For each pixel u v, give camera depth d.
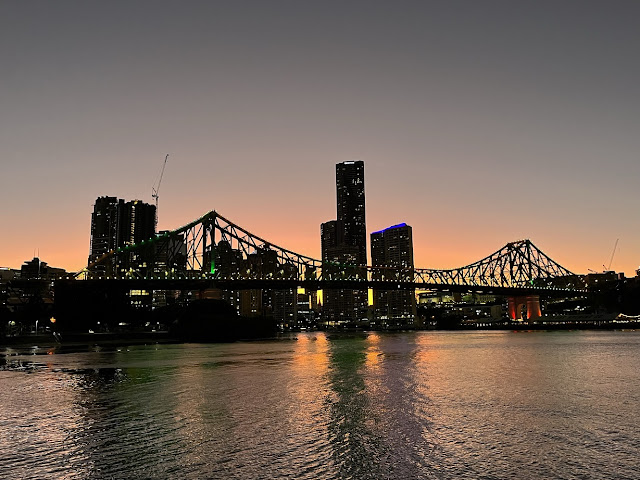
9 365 75.12
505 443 27.19
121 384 51.59
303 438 28.28
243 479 21.94
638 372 60.50
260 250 189.25
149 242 180.25
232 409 36.84
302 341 164.12
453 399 40.94
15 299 178.88
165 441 27.83
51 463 24.33
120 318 177.50
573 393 43.97
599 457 24.77
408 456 24.91
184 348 120.06
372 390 46.09
